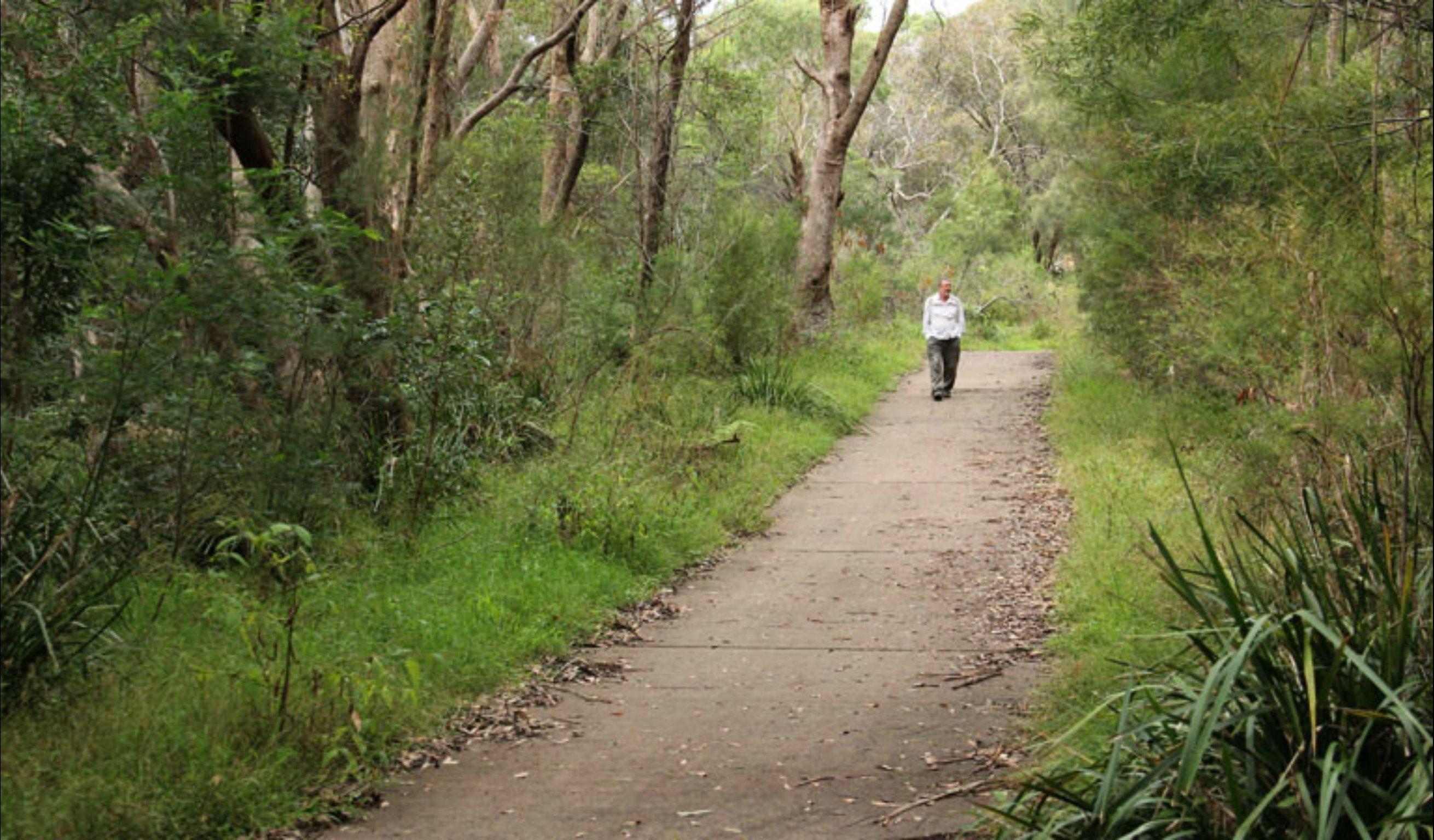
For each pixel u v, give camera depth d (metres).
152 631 6.47
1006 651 7.59
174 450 7.34
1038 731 5.94
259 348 7.96
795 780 5.62
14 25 6.89
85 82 6.78
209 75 8.05
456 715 6.43
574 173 18.00
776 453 14.48
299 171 9.86
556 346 14.62
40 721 5.36
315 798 5.21
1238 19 8.42
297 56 8.41
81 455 6.98
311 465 8.12
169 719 5.45
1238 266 6.58
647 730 6.33
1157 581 7.80
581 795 5.44
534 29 22.39
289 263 8.49
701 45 21.62
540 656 7.46
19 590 5.53
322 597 7.38
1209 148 7.98
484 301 12.56
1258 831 4.05
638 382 15.10
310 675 6.03
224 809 4.91
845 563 10.12
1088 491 11.53
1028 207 44.31
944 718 6.43
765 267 19.75
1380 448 4.73
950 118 57.88
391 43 12.97
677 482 11.85
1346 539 5.09
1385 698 4.09
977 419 18.42
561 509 9.80
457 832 5.04
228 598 6.70
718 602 9.02
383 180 9.88
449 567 8.68
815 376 20.64
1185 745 3.96
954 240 43.75
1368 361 4.61
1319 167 6.37
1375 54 6.80
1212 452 8.12
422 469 9.92
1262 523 6.13
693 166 22.34
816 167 23.41
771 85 39.00
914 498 12.81
